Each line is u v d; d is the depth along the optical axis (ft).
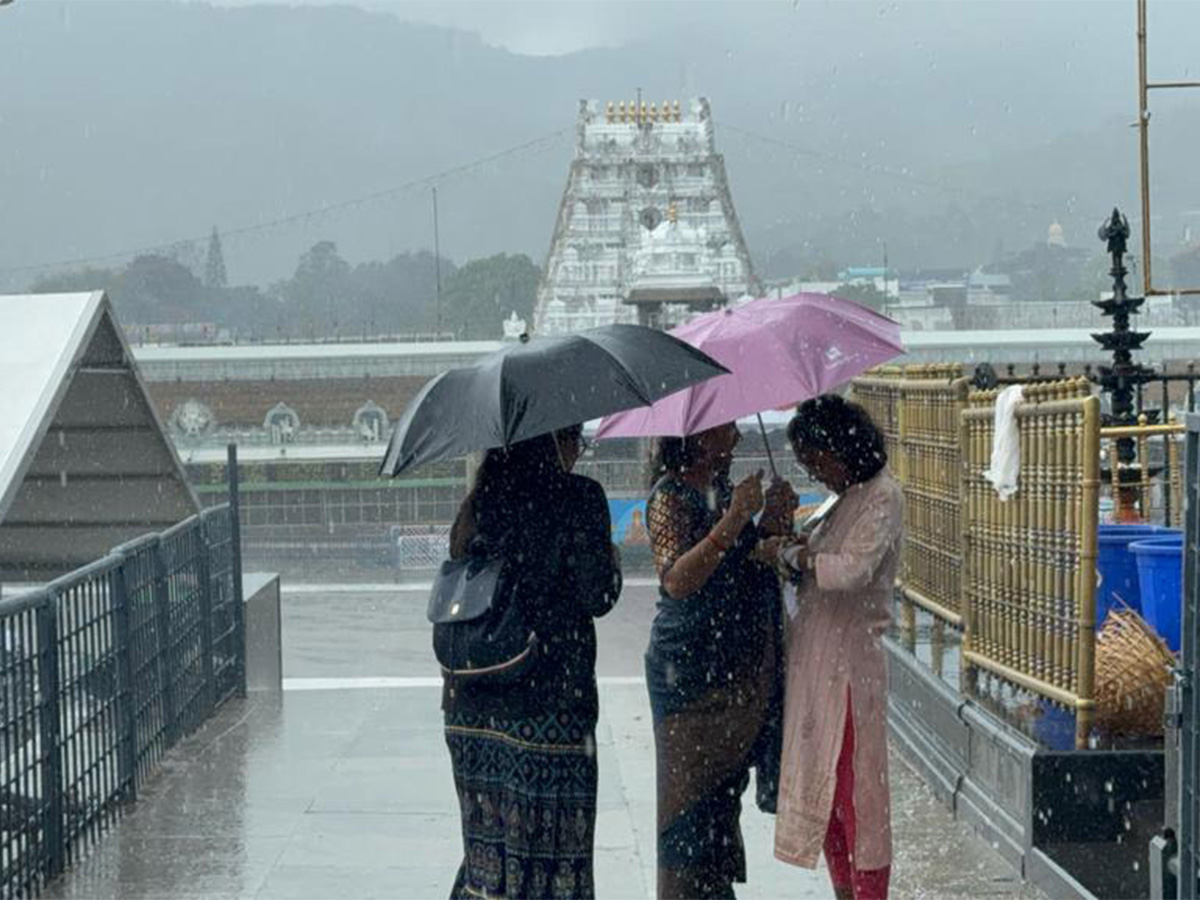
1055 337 167.22
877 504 16.62
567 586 15.55
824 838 17.22
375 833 21.90
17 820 18.65
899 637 27.68
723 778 17.44
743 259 169.99
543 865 15.53
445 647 15.57
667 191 169.48
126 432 29.40
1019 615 21.03
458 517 15.99
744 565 17.35
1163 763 18.28
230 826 22.34
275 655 35.60
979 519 22.74
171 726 27.22
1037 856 17.95
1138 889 16.84
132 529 31.71
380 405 173.88
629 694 33.14
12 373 24.08
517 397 15.11
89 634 21.88
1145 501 28.91
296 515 153.48
